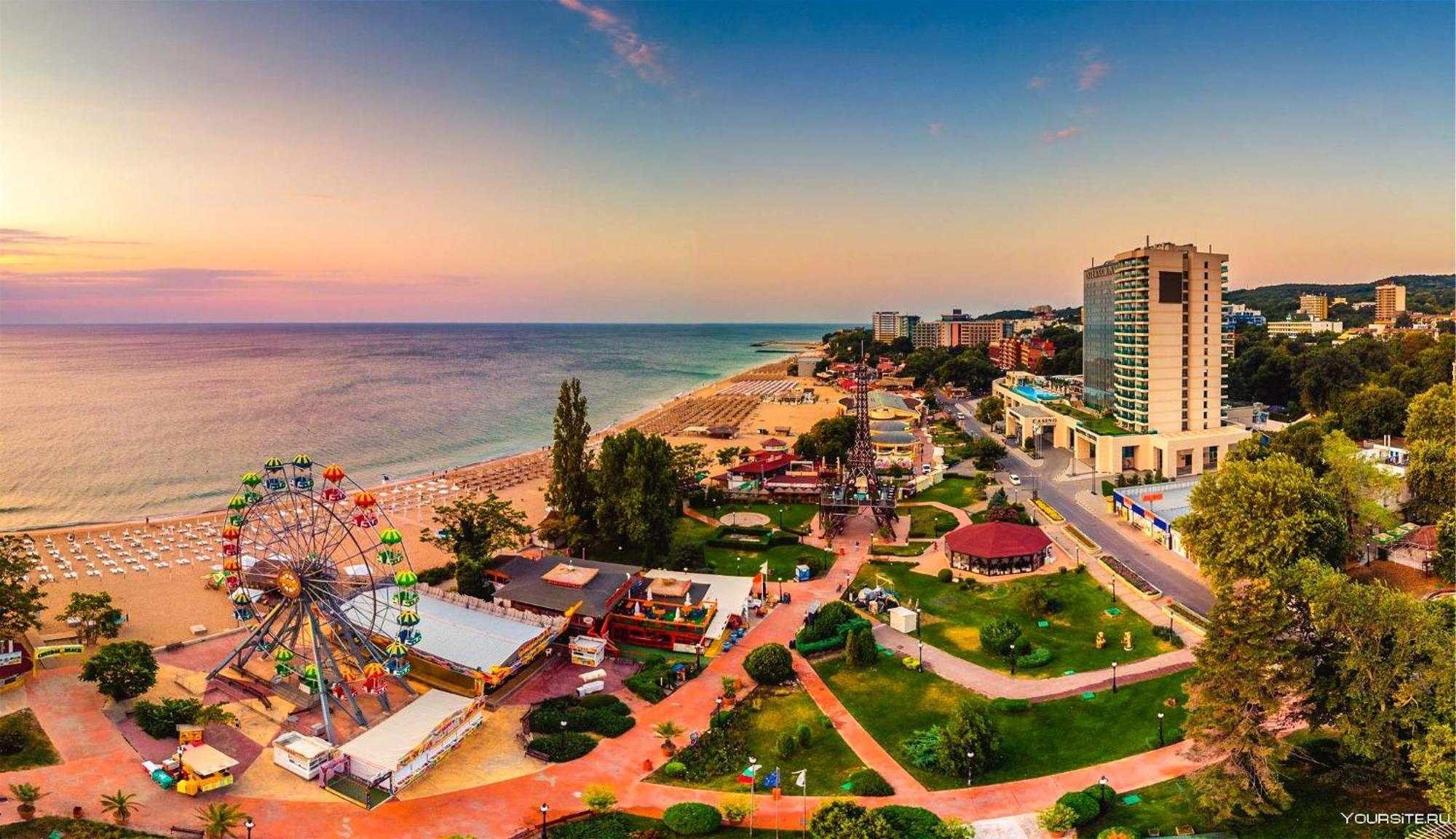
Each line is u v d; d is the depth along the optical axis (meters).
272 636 88.50
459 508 117.94
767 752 72.94
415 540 147.88
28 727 74.75
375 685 76.06
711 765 70.38
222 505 177.50
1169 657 87.56
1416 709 58.38
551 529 124.12
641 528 118.56
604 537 124.75
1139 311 176.25
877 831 57.28
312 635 83.75
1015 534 120.50
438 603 97.25
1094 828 60.16
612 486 122.19
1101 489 164.00
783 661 85.81
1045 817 59.47
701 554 122.50
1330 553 95.06
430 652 85.88
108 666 78.75
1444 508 111.94
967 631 98.12
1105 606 103.31
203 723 74.81
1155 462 172.25
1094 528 137.00
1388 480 108.31
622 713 79.56
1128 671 85.25
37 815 61.31
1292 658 60.28
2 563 89.00
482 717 78.44
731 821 61.53
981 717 69.38
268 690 82.88
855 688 84.62
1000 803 64.38
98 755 70.75
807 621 99.62
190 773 65.19
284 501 116.56
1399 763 59.22
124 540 145.12
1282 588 66.00
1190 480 154.50
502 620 92.44
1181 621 96.75
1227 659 60.44
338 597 81.31
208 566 131.38
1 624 86.69
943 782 67.50
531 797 66.25
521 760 72.06
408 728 72.44
